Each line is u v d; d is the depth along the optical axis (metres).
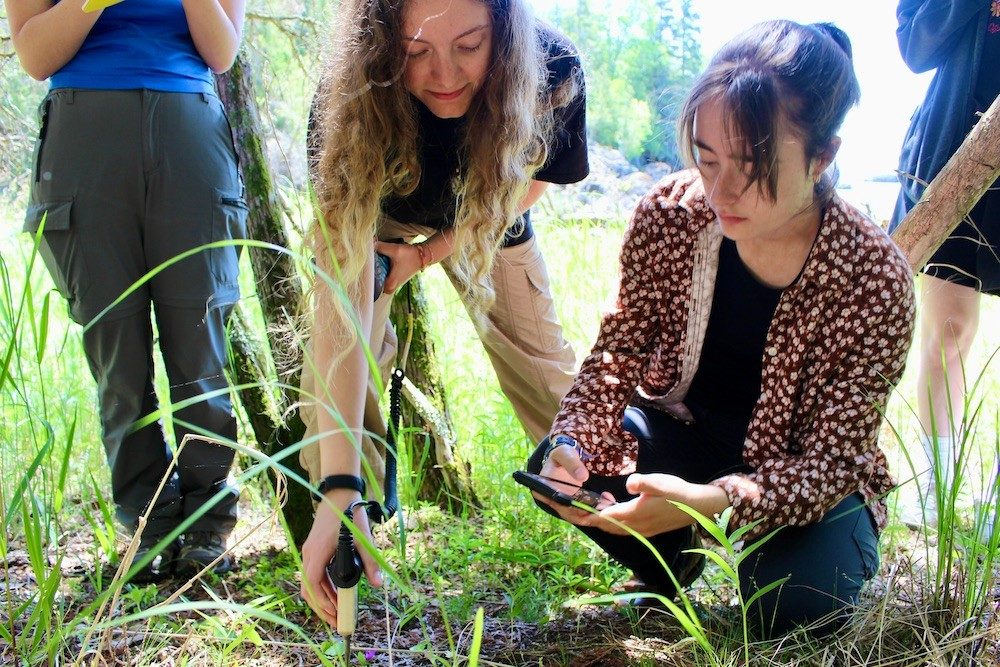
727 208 1.88
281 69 3.38
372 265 2.15
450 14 1.96
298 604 2.37
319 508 1.87
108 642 1.98
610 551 2.30
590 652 2.11
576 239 5.07
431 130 2.30
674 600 2.34
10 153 3.73
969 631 2.00
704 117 1.83
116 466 2.62
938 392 3.13
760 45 1.81
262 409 2.87
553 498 2.00
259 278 2.83
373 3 1.98
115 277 2.46
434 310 4.30
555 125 2.46
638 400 2.44
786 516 1.99
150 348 2.60
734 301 2.16
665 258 2.21
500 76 2.08
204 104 2.54
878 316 1.97
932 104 3.00
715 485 1.99
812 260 1.99
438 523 2.99
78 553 2.68
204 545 2.63
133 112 2.42
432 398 3.13
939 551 2.07
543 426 3.04
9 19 2.38
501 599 2.46
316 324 2.05
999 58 2.85
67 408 3.09
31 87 3.87
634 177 7.85
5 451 2.55
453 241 2.41
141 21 2.45
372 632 2.24
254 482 3.11
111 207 2.43
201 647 2.13
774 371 2.08
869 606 2.14
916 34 2.97
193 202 2.49
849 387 2.01
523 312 2.83
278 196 2.86
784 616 2.04
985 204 2.90
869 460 2.02
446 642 2.20
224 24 2.49
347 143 2.06
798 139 1.81
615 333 2.33
